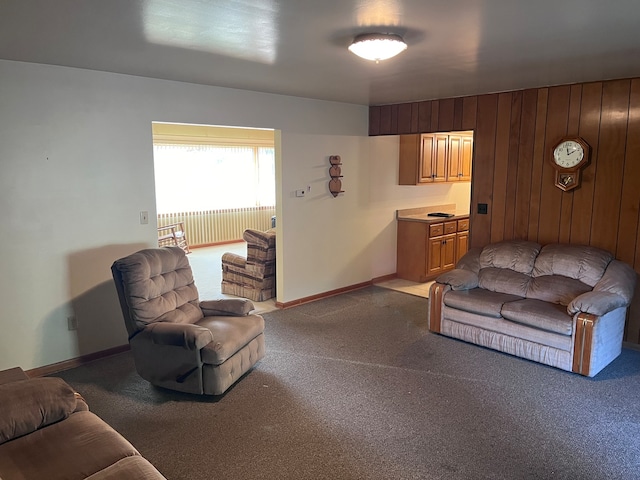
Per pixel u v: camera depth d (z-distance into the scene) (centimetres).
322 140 528
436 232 627
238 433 275
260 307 521
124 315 328
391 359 380
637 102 379
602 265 381
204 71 356
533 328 366
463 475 236
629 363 370
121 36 256
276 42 268
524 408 302
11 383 212
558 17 223
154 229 406
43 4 203
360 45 254
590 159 408
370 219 606
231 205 932
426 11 213
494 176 474
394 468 242
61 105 343
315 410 301
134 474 173
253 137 947
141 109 384
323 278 557
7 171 325
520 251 427
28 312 345
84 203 363
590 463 246
